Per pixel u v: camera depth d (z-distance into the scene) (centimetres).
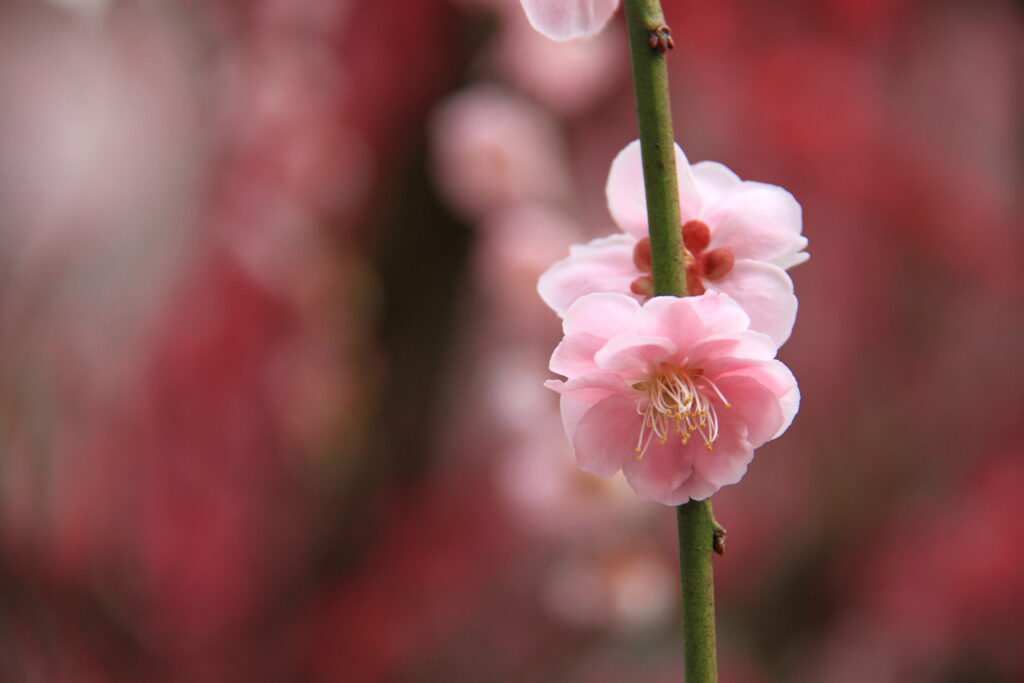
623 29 114
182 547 108
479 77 105
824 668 134
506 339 106
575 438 41
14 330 97
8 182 99
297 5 109
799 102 144
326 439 117
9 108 99
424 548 118
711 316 41
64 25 99
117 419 103
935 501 143
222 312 111
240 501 113
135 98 105
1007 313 150
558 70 101
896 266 151
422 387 117
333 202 113
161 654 105
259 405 114
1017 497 139
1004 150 152
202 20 107
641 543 96
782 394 41
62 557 97
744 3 142
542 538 109
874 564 139
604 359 41
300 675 115
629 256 42
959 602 137
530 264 96
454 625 119
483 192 99
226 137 109
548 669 119
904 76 149
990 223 150
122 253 105
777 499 143
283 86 109
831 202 149
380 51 109
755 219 42
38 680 94
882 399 148
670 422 41
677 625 123
